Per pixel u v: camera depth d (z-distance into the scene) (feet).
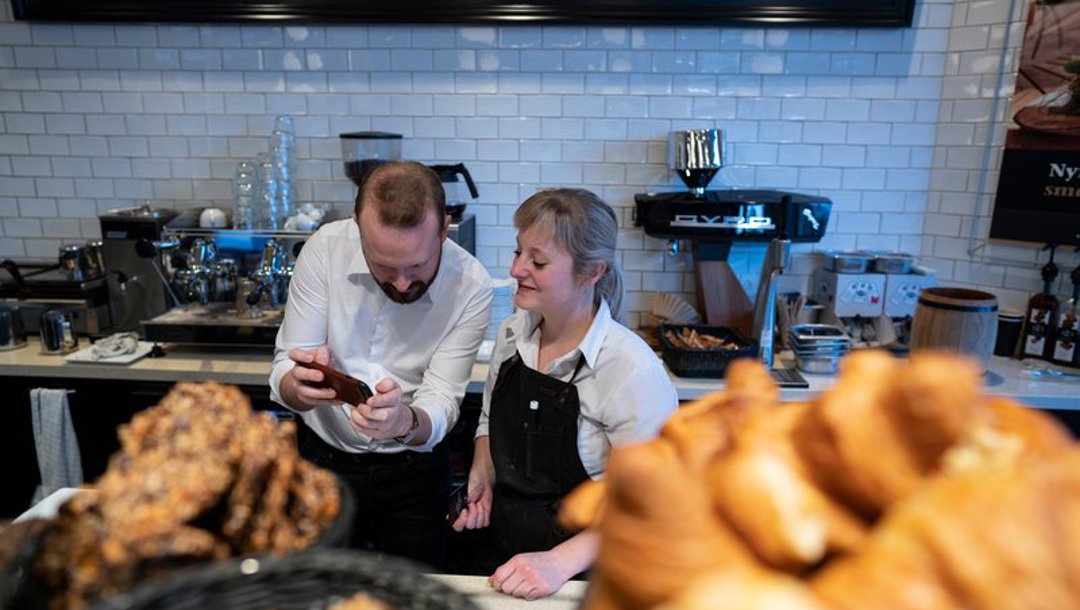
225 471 2.13
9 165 9.47
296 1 8.63
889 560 1.26
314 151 9.21
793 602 1.26
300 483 2.33
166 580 1.79
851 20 8.34
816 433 1.48
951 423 1.35
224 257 8.43
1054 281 8.11
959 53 8.38
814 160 8.93
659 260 9.28
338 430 5.91
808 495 1.44
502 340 5.53
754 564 1.38
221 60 9.02
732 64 8.70
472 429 7.64
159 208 9.45
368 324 5.92
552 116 8.94
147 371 7.47
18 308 8.16
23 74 9.17
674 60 8.71
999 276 8.45
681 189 9.04
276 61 8.99
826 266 8.80
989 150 8.30
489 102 8.95
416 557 6.23
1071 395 6.79
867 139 8.82
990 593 1.17
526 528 4.91
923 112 8.69
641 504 1.37
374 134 8.41
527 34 8.72
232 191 9.40
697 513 1.38
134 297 8.54
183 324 7.77
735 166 9.00
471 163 9.14
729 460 1.55
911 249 9.09
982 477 1.33
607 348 4.73
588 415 4.79
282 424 2.53
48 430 7.55
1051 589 1.17
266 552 2.14
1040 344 7.75
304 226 8.36
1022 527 1.23
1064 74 7.57
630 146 8.97
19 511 7.96
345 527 2.29
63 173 9.47
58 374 7.55
